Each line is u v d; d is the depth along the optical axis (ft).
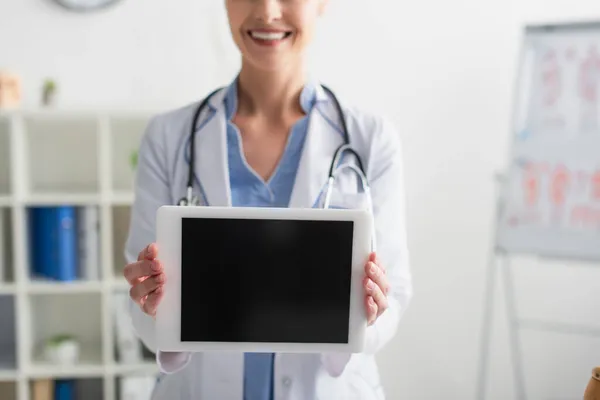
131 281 3.17
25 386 7.40
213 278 3.06
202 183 3.76
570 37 7.49
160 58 7.96
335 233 3.07
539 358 8.73
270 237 3.06
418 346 8.65
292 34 3.54
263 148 3.81
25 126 7.63
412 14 8.22
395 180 3.89
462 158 8.41
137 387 7.42
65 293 8.23
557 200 7.47
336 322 3.10
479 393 8.40
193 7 7.95
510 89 8.35
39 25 7.81
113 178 8.15
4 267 7.81
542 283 8.63
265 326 3.09
